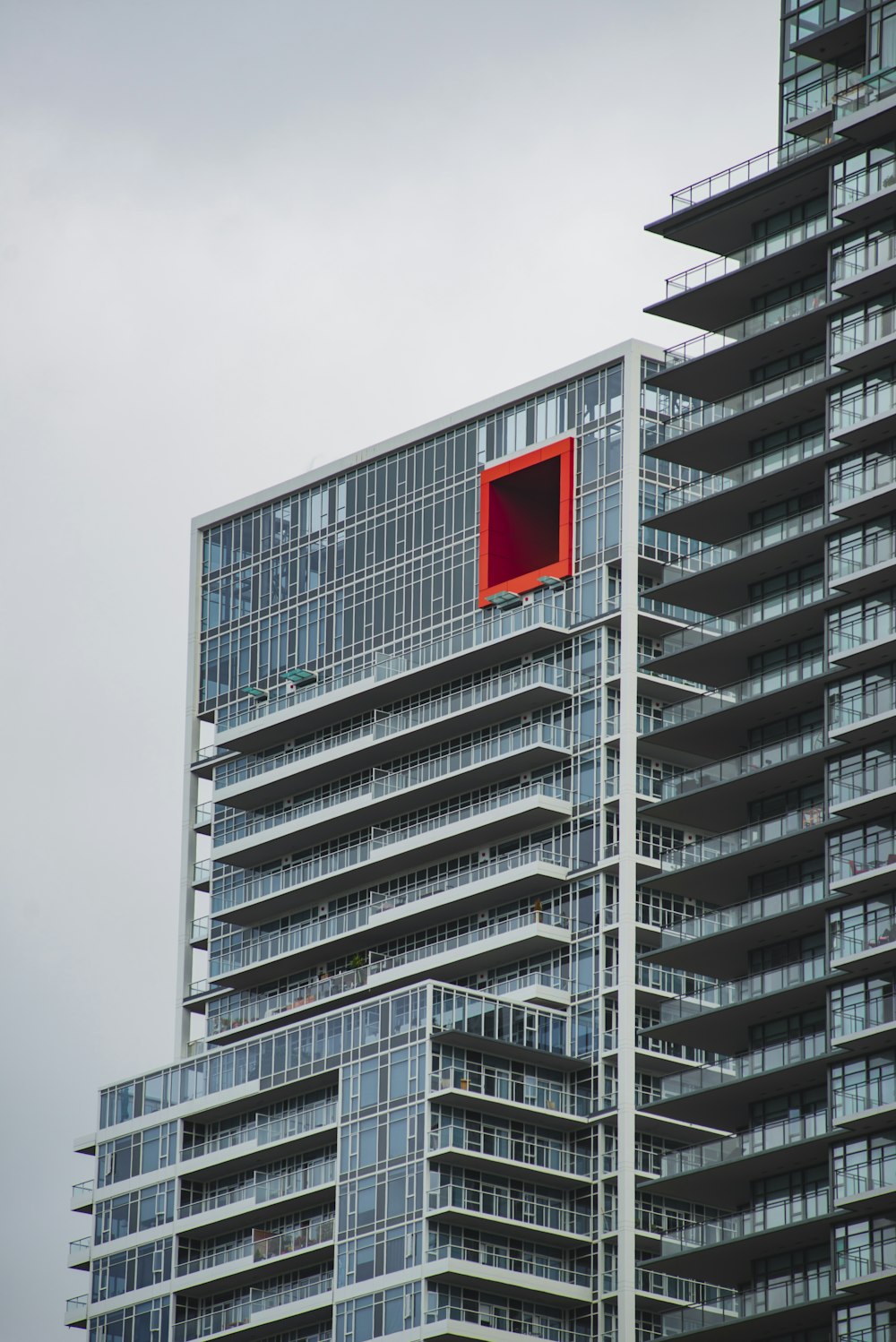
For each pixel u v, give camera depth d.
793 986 198.50
